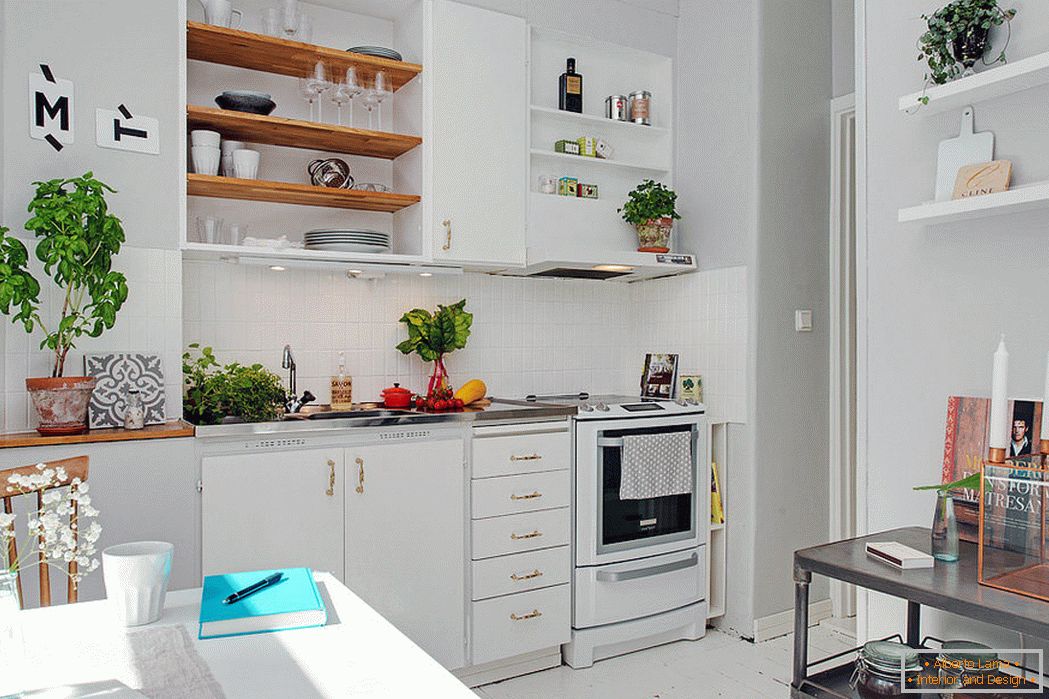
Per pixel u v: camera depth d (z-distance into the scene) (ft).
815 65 11.74
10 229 7.56
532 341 12.31
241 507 8.02
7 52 7.59
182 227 8.50
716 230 11.65
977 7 6.22
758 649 10.60
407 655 3.45
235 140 9.73
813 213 11.66
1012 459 5.21
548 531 9.92
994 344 6.37
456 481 9.29
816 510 11.63
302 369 10.27
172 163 8.46
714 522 11.34
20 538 6.82
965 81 6.13
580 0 11.66
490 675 9.64
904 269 7.07
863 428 7.40
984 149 6.39
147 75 8.32
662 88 12.73
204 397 8.63
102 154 8.06
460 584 9.30
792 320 11.38
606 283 13.10
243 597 4.04
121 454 7.41
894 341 7.15
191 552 7.78
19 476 3.50
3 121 7.56
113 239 7.45
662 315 12.62
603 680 9.61
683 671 9.84
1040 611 4.43
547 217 11.80
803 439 11.49
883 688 5.33
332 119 10.55
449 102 10.16
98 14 8.05
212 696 3.02
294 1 9.25
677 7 12.59
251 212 10.02
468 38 10.33
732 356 11.28
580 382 12.81
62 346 7.51
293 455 8.29
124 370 8.08
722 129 11.60
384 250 10.11
